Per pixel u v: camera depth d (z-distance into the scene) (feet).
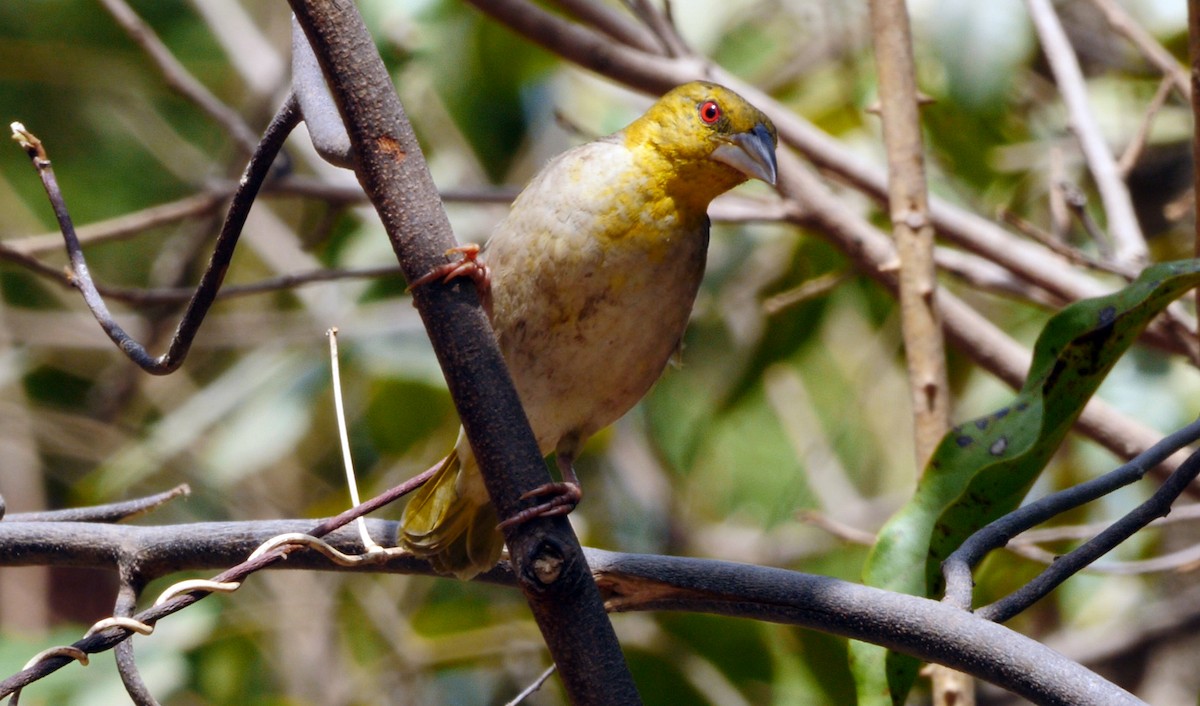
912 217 23.36
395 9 35.78
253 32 41.98
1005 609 15.26
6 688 14.51
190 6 46.57
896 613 15.34
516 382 21.03
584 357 20.76
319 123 15.24
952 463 18.10
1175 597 38.55
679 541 41.39
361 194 30.17
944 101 32.53
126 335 17.37
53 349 46.80
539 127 41.32
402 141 14.19
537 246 20.34
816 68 38.45
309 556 18.48
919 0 34.40
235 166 38.81
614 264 20.30
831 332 44.98
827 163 29.66
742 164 20.84
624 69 29.45
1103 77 38.60
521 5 29.35
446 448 39.65
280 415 40.19
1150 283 17.40
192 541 18.07
